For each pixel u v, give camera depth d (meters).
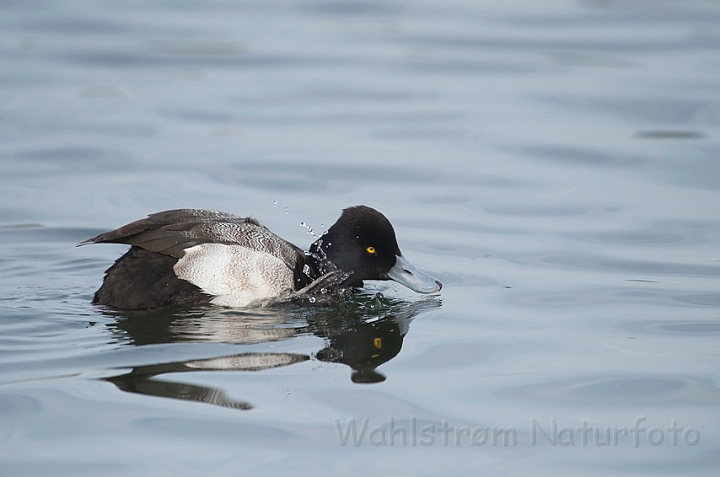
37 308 9.11
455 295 10.28
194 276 9.10
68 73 19.53
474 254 11.72
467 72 20.25
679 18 24.55
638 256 11.52
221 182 14.30
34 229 12.06
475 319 9.47
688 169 14.73
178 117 17.23
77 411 6.91
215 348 8.25
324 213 13.12
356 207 10.49
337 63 20.88
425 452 6.56
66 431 6.63
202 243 9.21
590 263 11.34
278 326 8.95
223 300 9.25
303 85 19.30
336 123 17.22
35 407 6.96
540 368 8.11
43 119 16.77
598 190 14.04
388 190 14.17
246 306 9.37
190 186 14.04
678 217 12.90
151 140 16.02
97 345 8.20
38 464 6.21
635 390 7.66
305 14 25.45
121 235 8.80
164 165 14.92
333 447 6.57
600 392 7.62
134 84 19.06
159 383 7.45
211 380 7.55
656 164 15.02
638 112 17.44
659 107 17.61
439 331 9.10
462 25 24.36
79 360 7.84
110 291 8.98
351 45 22.33
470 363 8.22
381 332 9.04
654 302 9.95
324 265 10.34
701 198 13.59
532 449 6.67
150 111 17.50
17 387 7.28
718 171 14.60
